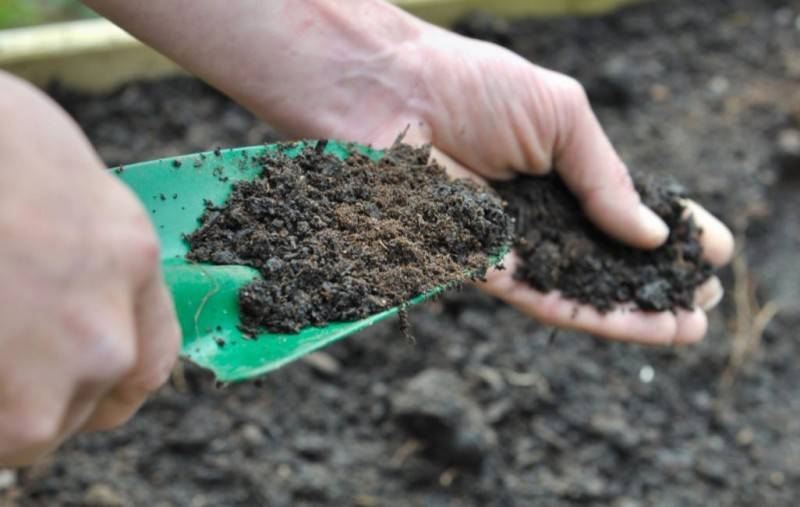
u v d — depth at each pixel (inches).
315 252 24.8
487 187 27.5
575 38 38.8
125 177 24.6
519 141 28.0
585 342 33.0
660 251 28.6
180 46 27.1
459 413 30.5
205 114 35.2
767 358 33.5
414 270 24.8
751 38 39.8
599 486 30.9
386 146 27.8
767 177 36.4
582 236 28.5
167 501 29.8
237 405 31.2
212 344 23.8
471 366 32.1
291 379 31.7
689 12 40.2
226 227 24.9
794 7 40.8
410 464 30.7
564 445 31.4
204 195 25.0
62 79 34.7
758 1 40.8
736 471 31.6
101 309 18.6
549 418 31.8
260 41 27.2
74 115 34.7
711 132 37.1
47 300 17.9
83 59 34.7
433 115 28.0
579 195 28.5
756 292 34.6
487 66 27.8
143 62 35.3
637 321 28.3
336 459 30.7
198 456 30.5
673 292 28.5
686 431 32.1
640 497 31.0
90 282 18.4
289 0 27.3
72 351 18.4
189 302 23.8
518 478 30.9
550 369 32.3
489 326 32.8
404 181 25.9
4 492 29.6
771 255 35.5
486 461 30.8
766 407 32.7
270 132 35.0
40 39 34.3
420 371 32.0
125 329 19.1
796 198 36.9
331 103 27.8
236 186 25.2
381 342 32.3
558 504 30.7
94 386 19.4
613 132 36.9
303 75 27.6
